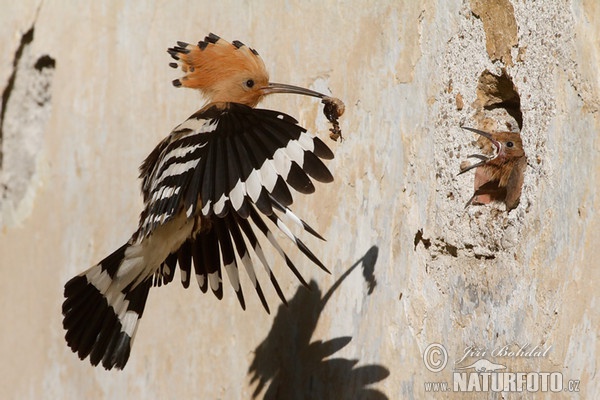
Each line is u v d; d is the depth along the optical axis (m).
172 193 6.59
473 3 7.21
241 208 6.26
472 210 7.19
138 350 9.88
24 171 12.37
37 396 11.42
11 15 12.53
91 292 7.59
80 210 11.12
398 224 7.50
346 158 8.01
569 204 6.28
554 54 6.53
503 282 6.75
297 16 8.68
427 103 7.45
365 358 7.57
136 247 7.50
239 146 6.53
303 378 8.08
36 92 12.39
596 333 5.95
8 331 11.98
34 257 11.77
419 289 7.29
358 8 8.11
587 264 6.08
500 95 7.32
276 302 8.45
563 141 6.39
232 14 9.42
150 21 10.48
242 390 8.68
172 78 10.12
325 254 8.05
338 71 8.23
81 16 11.45
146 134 10.38
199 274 7.47
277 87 7.53
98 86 11.08
